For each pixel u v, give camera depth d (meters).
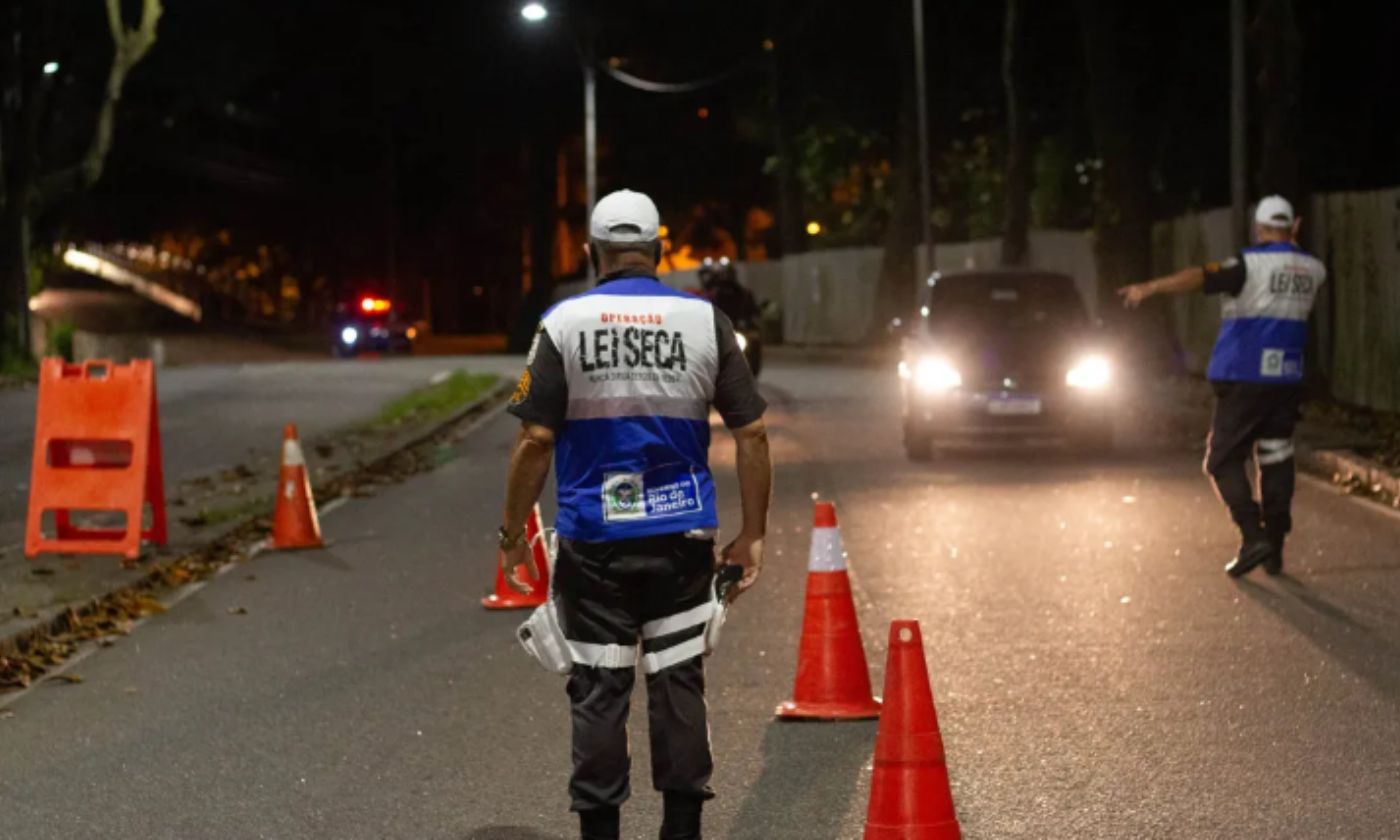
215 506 16.59
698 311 6.05
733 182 72.88
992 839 6.71
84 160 40.81
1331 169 36.66
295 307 97.12
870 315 53.47
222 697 9.36
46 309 85.88
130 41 40.44
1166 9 37.34
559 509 6.07
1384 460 16.70
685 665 6.08
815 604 8.64
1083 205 47.66
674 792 6.09
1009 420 19.53
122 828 7.14
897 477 18.53
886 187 58.06
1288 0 24.95
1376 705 8.55
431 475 20.22
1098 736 8.11
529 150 70.62
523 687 9.44
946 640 10.27
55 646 10.56
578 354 5.95
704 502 6.04
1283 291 11.81
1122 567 12.56
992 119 50.38
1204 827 6.78
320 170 81.56
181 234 97.62
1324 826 6.75
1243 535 11.93
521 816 7.19
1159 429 23.34
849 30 53.00
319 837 6.97
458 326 88.94
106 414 13.62
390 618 11.49
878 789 6.07
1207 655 9.70
